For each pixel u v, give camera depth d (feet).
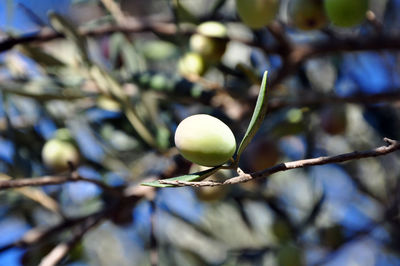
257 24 1.60
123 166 1.95
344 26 1.54
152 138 1.76
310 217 2.13
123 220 2.03
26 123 1.98
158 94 1.84
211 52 1.79
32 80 1.82
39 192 1.83
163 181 1.21
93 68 1.73
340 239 2.23
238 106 1.85
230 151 1.25
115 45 2.05
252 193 2.20
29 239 1.75
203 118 1.26
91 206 2.06
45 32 1.77
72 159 1.82
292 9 1.67
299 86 2.12
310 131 2.08
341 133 1.98
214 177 1.62
